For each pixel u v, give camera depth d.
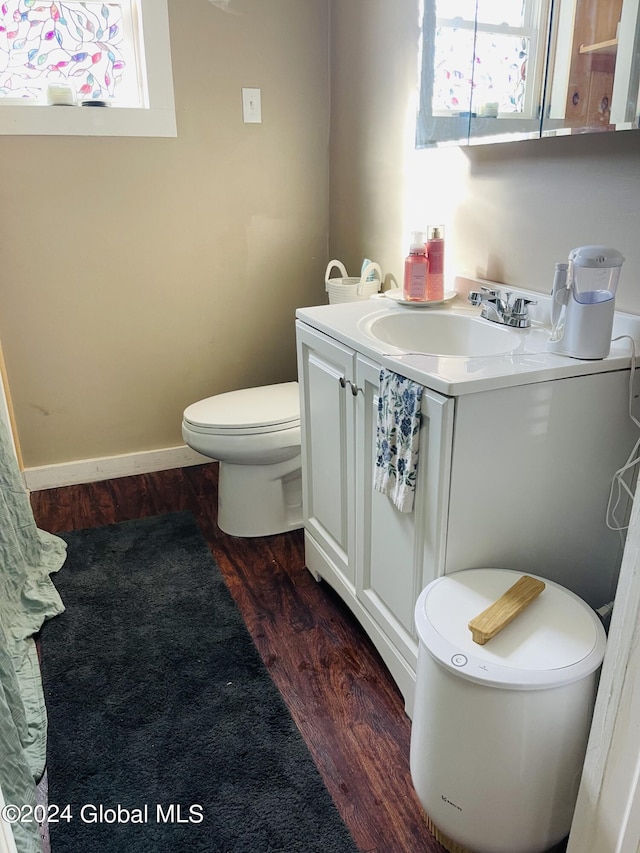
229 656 1.72
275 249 2.70
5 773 1.17
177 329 2.65
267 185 2.60
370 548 1.63
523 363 1.30
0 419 1.88
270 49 2.44
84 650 1.75
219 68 2.39
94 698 1.59
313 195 2.69
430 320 1.76
